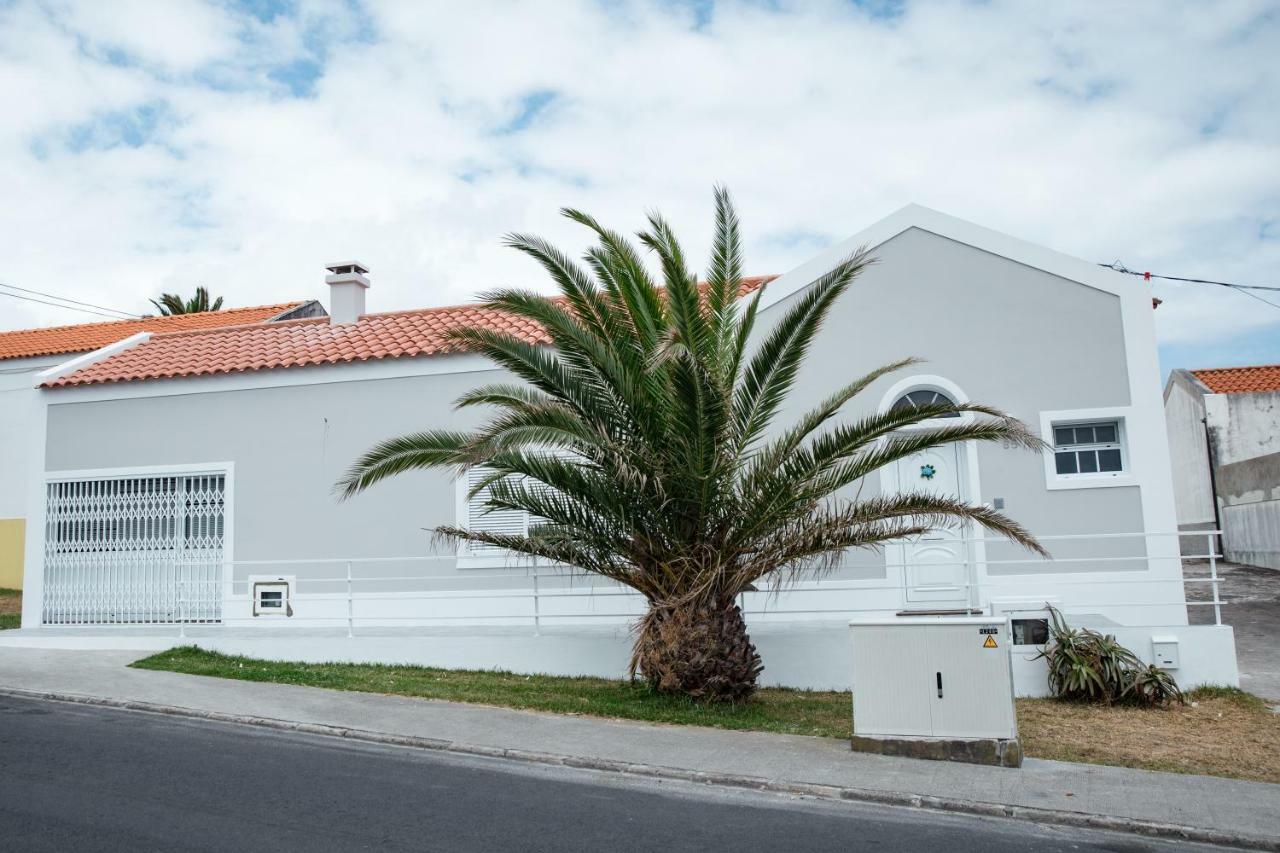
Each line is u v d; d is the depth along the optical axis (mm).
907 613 12266
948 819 7434
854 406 13812
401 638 13148
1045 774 8500
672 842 6656
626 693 11312
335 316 17703
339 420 15461
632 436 10391
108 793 7410
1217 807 7648
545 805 7438
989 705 8820
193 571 15570
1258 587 21484
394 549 15102
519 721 10070
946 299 13859
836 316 14047
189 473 15828
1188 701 11336
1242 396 28281
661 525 10492
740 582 10680
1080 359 13508
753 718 10289
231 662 13062
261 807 7145
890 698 9031
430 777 8148
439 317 17156
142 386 16094
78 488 16203
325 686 11633
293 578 15297
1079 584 13180
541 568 13625
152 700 10750
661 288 11727
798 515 10289
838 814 7465
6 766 8133
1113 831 7285
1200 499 29391
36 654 13688
